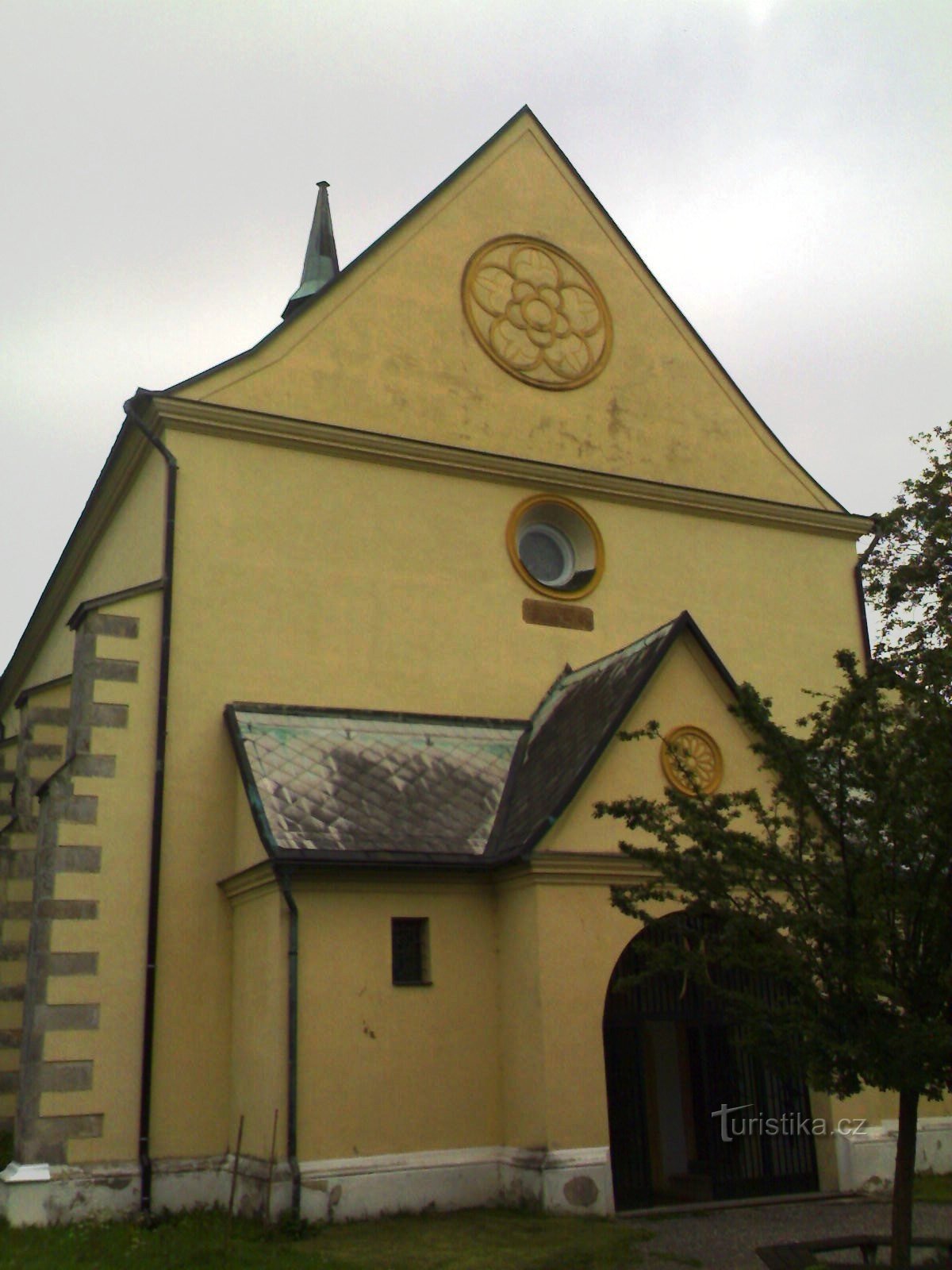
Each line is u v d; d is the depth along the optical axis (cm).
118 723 1598
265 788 1538
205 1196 1466
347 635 1784
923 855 979
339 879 1470
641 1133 1548
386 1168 1397
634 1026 1587
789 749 1036
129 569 1878
